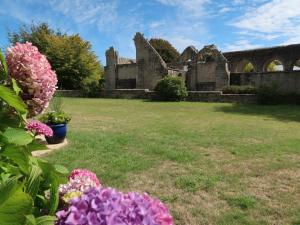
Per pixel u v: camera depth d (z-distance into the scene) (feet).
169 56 196.65
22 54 6.59
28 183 5.03
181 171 21.65
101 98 106.93
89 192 4.68
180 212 15.44
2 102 6.00
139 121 47.73
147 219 4.32
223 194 17.65
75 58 132.46
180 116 55.16
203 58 126.52
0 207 3.97
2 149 5.22
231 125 44.11
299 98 84.07
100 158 24.14
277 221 14.65
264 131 38.81
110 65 144.36
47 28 149.69
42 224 4.44
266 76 106.63
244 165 23.38
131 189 18.28
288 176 20.90
